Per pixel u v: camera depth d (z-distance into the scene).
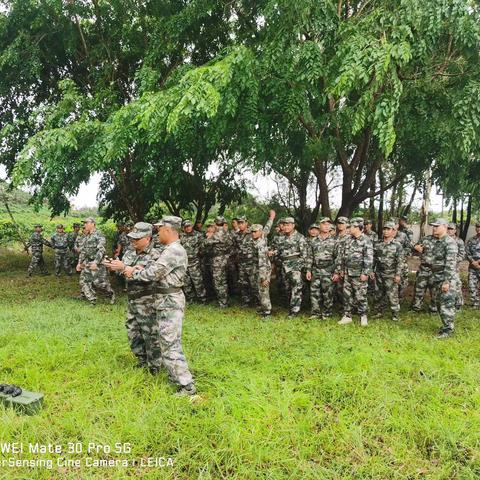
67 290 10.18
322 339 5.77
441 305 6.18
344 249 7.08
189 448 3.17
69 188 8.98
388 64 5.93
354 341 5.69
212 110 5.84
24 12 9.59
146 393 3.94
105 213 13.05
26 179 7.73
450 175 9.45
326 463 3.10
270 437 3.32
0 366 4.69
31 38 9.81
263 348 5.35
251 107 7.00
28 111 11.10
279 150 8.34
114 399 3.86
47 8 9.48
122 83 10.95
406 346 5.55
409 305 8.62
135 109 6.91
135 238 4.38
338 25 6.82
